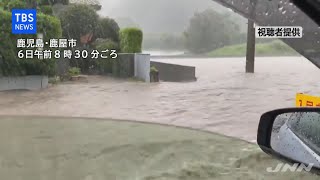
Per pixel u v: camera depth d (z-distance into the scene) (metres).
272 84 15.58
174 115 8.95
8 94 11.98
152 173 4.79
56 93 12.38
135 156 5.50
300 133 2.08
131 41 18.80
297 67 26.00
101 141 6.34
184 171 4.83
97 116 8.68
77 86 14.37
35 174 4.73
